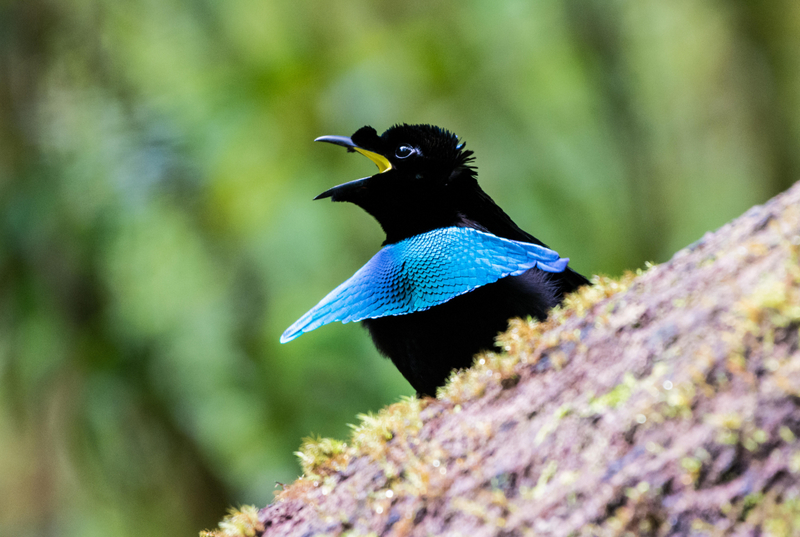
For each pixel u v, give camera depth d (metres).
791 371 2.66
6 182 12.42
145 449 12.45
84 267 12.34
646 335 3.06
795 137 14.76
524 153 13.75
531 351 3.41
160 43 13.37
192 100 13.03
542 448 3.00
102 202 12.35
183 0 13.37
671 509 2.66
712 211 15.01
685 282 3.15
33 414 12.36
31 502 12.77
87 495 12.59
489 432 3.19
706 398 2.76
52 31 12.53
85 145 12.54
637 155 14.27
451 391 3.55
